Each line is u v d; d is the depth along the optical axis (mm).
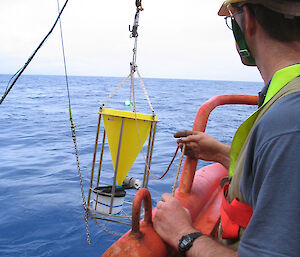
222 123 16500
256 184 686
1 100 1726
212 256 809
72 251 3922
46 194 5738
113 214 1956
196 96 44031
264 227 624
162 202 1101
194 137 1519
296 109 625
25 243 4051
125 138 1844
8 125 14969
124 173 1947
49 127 14445
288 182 601
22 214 4852
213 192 1835
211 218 1578
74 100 32344
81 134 12547
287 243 586
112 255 1040
